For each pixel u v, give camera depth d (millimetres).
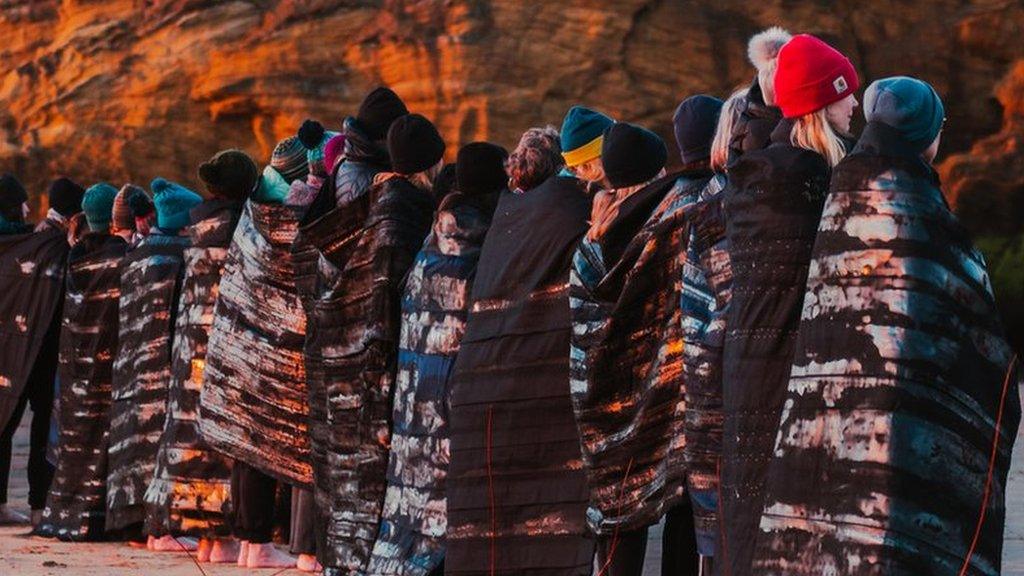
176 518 11656
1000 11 38750
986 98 38875
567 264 8555
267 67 37031
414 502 9188
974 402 6285
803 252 6781
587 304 8078
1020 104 38062
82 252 13492
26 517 14641
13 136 37969
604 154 8219
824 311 6383
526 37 36719
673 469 7676
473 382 8742
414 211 9688
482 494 8625
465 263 9188
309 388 10328
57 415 13742
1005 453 6387
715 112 8070
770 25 38156
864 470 6207
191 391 11758
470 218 9273
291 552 11320
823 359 6352
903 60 38781
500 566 8516
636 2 37188
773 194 6844
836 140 6898
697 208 7469
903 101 6445
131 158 37375
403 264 9594
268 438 11055
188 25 37781
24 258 14039
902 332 6219
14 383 13906
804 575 6309
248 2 38062
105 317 13297
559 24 36875
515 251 8711
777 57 7145
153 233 12711
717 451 7270
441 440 9102
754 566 6473
